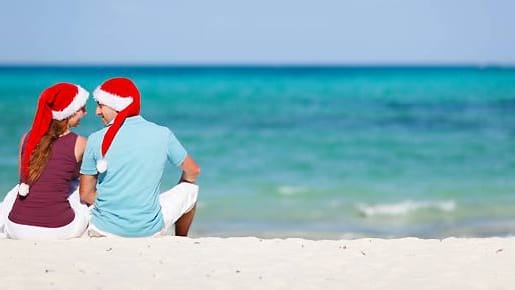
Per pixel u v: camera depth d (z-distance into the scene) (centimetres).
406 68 15275
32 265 616
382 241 740
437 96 5609
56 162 686
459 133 3266
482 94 5819
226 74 11369
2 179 2053
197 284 580
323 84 7519
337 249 702
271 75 10812
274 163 2436
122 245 682
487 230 1480
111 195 698
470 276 611
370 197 1847
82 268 612
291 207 1717
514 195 1858
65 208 696
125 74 11400
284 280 594
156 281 586
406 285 584
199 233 1449
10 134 3105
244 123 3744
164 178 1947
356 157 2580
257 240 733
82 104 688
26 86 6819
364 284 586
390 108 4597
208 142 2969
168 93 5934
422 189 1955
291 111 4388
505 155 2584
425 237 1423
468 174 2206
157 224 712
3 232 730
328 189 1961
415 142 2975
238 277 601
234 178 2134
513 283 591
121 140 692
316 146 2872
